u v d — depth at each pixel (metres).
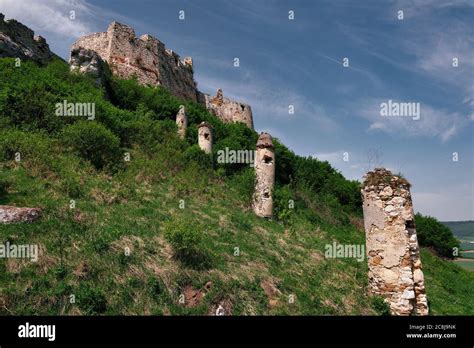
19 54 21.12
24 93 14.73
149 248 8.33
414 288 9.50
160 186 13.48
